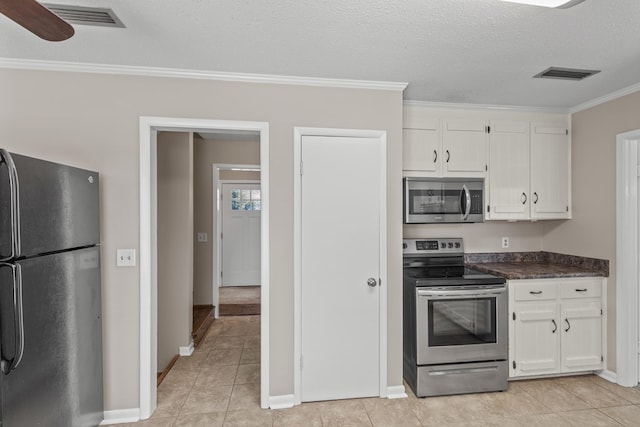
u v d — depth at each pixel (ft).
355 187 8.03
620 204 8.56
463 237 10.68
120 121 7.21
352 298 8.02
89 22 5.45
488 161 9.66
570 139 10.08
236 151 14.79
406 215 9.08
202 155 14.65
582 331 8.90
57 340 5.65
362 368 8.06
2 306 4.56
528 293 8.67
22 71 6.91
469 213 9.39
